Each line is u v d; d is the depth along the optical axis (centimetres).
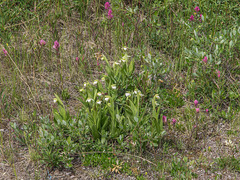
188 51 420
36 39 470
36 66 448
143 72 406
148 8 556
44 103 396
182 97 411
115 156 319
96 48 487
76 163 315
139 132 323
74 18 545
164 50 498
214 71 401
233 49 426
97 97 362
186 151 331
